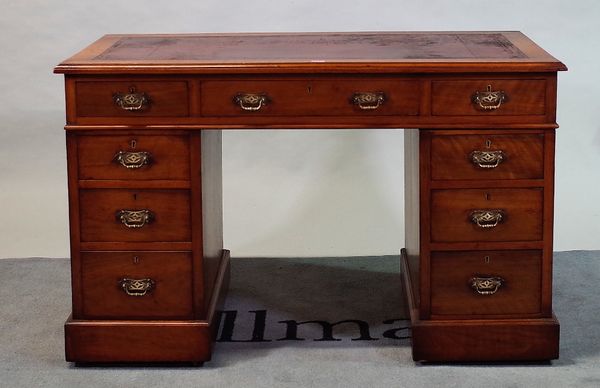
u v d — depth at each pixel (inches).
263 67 127.6
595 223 182.7
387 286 162.9
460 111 128.7
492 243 131.6
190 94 128.9
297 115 129.3
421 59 129.2
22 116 184.1
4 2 179.3
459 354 132.6
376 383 128.1
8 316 151.6
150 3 179.8
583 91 181.6
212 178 144.6
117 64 128.2
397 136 182.1
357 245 180.1
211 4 179.8
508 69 126.8
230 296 159.0
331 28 180.2
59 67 127.6
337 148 182.9
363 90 128.4
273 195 184.5
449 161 129.9
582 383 127.3
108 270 132.9
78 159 130.5
